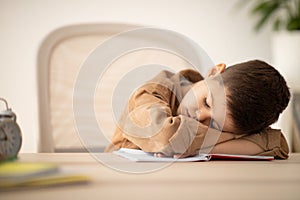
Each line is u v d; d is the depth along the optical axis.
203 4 2.40
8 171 0.42
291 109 2.02
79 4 2.34
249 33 2.43
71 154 0.88
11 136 0.62
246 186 0.45
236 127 0.92
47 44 1.34
